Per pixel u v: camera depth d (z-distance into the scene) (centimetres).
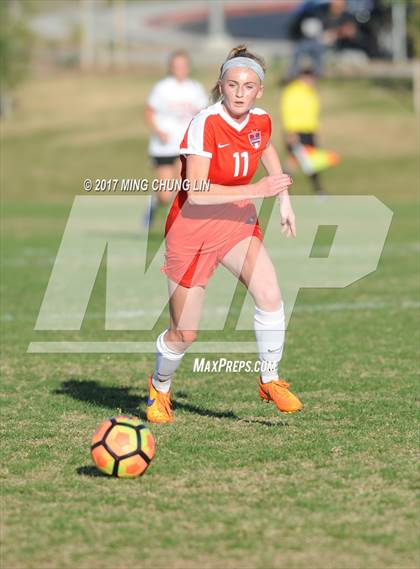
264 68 2250
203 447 2238
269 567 1605
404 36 13338
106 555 1655
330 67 13400
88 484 2003
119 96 13775
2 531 1758
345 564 1614
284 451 2205
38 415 2564
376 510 1836
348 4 13125
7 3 13688
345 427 2408
